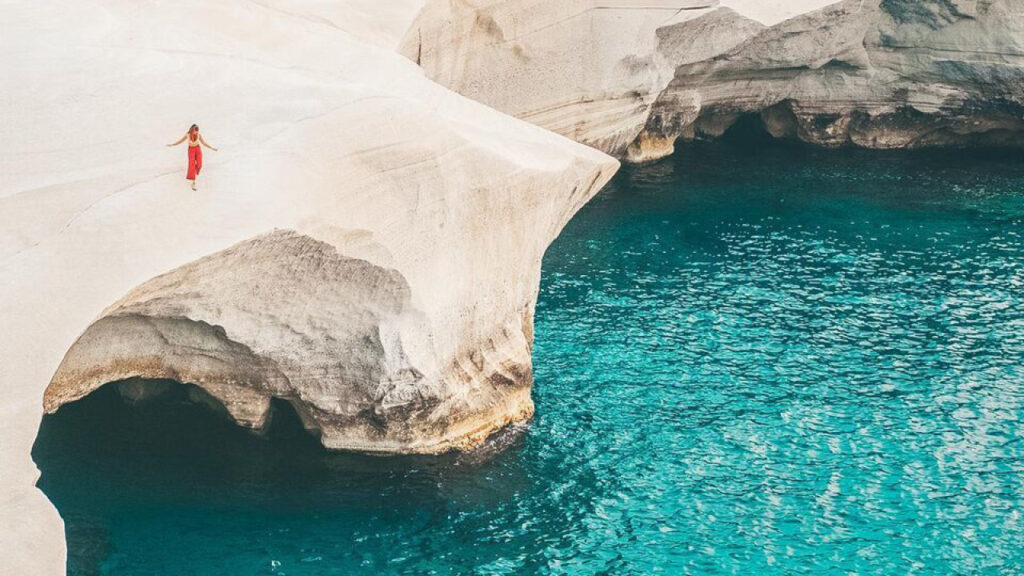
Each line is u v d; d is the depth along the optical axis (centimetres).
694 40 5281
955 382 3572
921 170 5675
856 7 5538
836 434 3284
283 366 2928
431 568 2700
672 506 2955
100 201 2489
